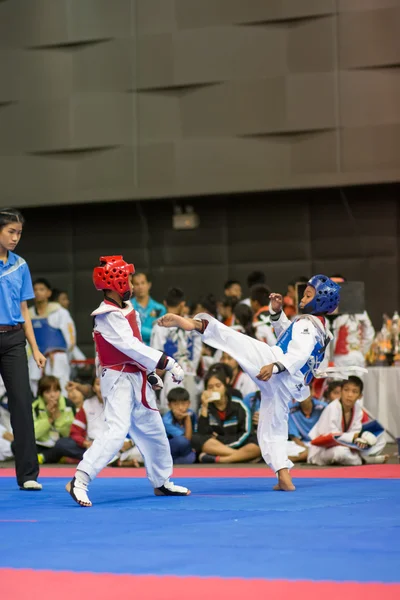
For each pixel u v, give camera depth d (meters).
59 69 14.45
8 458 10.10
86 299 15.07
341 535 4.07
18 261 6.89
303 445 9.09
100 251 15.03
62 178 14.44
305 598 2.89
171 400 9.23
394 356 10.55
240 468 8.35
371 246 13.69
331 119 13.18
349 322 10.53
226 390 9.26
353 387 8.54
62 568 3.42
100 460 5.61
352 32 13.09
